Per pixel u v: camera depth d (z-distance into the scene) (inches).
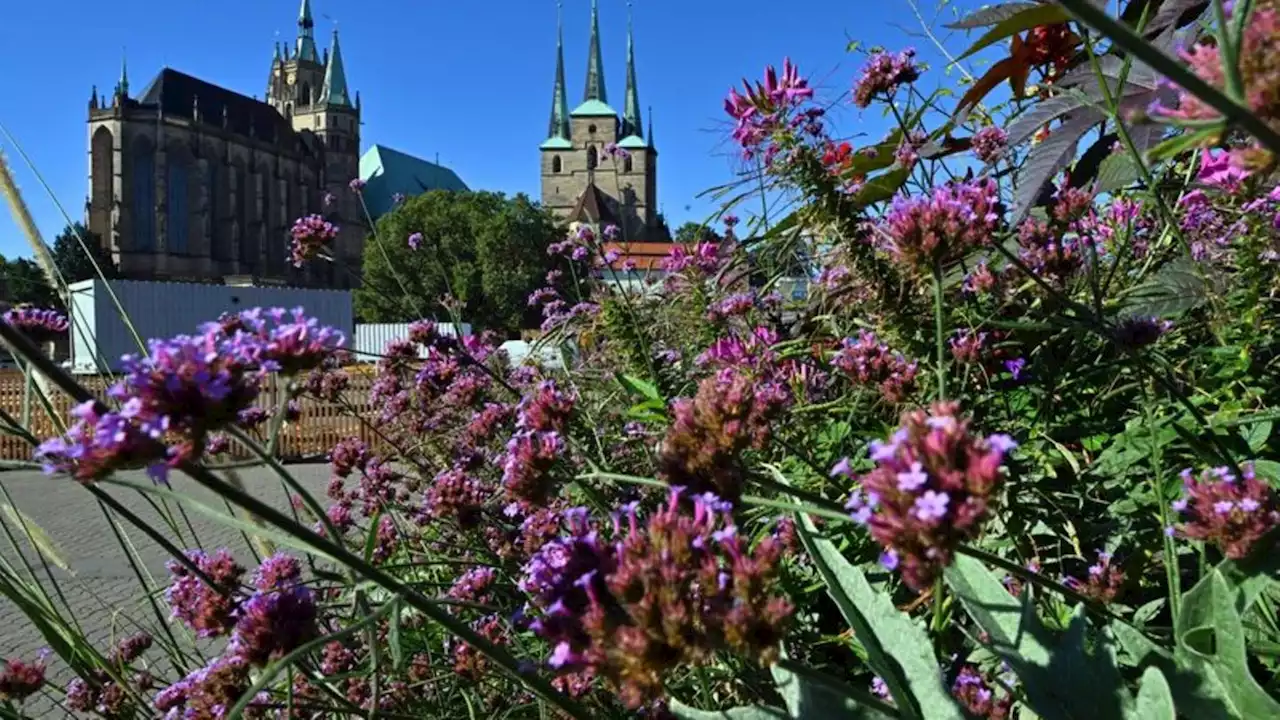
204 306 469.4
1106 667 48.3
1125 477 88.8
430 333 142.7
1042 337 106.0
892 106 124.1
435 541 128.2
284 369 49.2
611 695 77.5
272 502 250.5
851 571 54.8
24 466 58.1
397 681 92.0
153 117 3336.6
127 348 426.3
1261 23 35.1
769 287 156.4
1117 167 88.8
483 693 93.0
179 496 51.9
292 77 4212.6
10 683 97.0
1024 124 97.0
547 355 199.8
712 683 85.3
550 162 3531.0
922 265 66.7
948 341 98.1
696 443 55.2
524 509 83.1
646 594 44.0
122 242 3267.7
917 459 41.1
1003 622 53.1
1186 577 80.1
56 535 252.8
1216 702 47.2
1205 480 54.0
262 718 82.7
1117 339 72.8
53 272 107.6
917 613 76.6
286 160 3767.2
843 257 105.4
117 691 96.5
